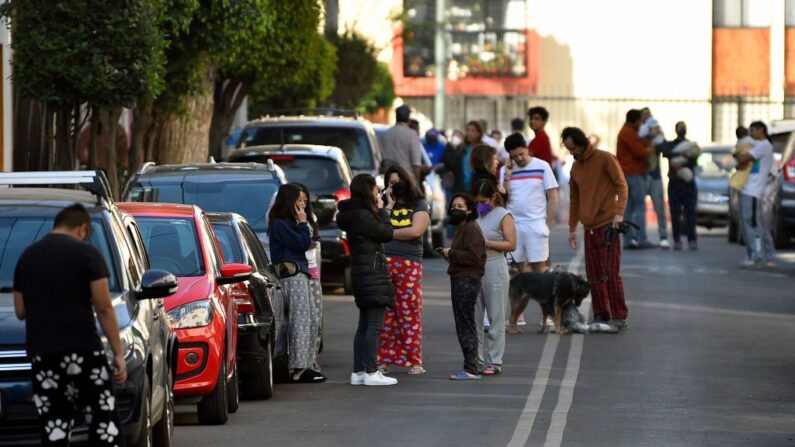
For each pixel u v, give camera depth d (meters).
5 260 21.62
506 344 36.00
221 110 63.84
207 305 25.38
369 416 26.70
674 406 27.33
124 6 40.12
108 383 18.97
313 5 60.81
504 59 111.38
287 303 30.89
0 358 19.50
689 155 63.19
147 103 45.31
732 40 111.81
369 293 30.28
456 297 30.97
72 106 40.94
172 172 37.38
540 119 43.47
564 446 23.44
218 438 24.58
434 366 33.03
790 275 52.34
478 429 25.12
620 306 38.09
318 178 44.22
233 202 36.53
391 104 101.88
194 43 48.91
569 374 31.31
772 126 71.25
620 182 37.78
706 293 46.62
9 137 46.19
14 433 19.56
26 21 39.84
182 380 24.81
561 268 53.44
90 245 19.00
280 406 28.05
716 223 77.75
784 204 63.09
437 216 61.69
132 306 20.98
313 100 79.56
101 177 22.75
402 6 101.00
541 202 38.62
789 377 30.81
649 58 112.00
